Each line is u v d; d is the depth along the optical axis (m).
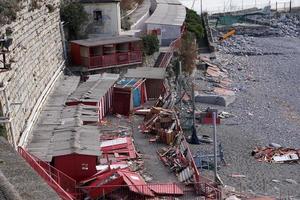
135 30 86.25
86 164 42.34
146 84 67.44
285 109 73.00
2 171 27.78
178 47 84.94
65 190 38.53
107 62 70.19
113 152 49.12
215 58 99.75
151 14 102.94
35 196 25.48
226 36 122.19
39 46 56.12
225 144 57.00
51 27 63.59
